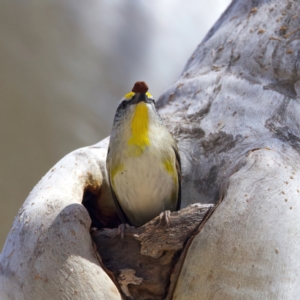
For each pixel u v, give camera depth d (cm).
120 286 617
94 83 1677
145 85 706
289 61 812
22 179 1762
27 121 1656
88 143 1756
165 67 1783
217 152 776
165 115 843
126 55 1702
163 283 616
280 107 774
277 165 618
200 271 568
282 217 571
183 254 599
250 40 866
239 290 546
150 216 769
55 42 1570
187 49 1825
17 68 1556
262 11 900
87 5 1589
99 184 752
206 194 768
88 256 595
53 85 1625
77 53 1614
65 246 595
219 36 924
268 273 547
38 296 579
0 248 1855
